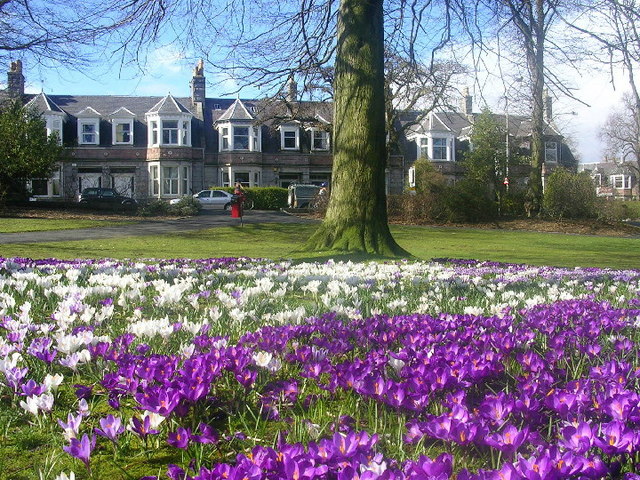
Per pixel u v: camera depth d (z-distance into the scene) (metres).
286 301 5.49
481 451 2.06
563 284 7.65
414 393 2.36
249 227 23.62
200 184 45.44
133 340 3.29
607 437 1.88
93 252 14.03
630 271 10.16
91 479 1.85
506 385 2.78
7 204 28.81
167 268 7.62
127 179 44.84
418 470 1.58
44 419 2.32
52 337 3.48
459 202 29.92
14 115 29.41
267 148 46.56
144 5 12.70
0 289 5.25
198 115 47.34
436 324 3.76
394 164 47.47
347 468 1.56
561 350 3.17
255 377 2.48
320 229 12.38
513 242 22.05
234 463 1.97
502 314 4.66
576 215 31.23
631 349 3.44
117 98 47.88
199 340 3.18
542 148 32.53
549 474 1.53
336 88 12.54
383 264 9.81
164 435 2.16
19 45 18.64
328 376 2.80
